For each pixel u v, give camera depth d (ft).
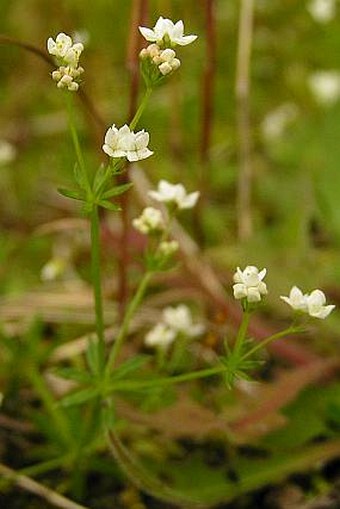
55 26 1.04
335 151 0.76
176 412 0.63
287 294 0.72
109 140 0.52
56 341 0.71
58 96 1.02
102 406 0.57
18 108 1.00
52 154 0.95
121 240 0.69
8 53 1.04
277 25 1.11
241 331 0.53
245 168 0.85
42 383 0.65
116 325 0.71
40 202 0.87
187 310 0.72
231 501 0.63
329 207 0.76
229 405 0.66
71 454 0.63
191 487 0.62
